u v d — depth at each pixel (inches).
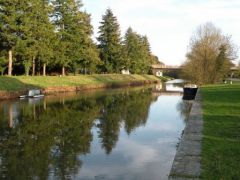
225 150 542.0
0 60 2082.9
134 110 1428.4
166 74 5861.2
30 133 906.7
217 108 1040.2
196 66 2738.7
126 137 885.8
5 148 746.2
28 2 1927.9
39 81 2156.7
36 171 598.2
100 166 632.4
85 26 2637.8
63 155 702.5
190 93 2011.6
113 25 3316.9
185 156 510.9
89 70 3243.1
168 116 1272.1
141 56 4192.9
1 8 1872.5
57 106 1473.9
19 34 1951.3
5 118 1127.6
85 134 912.3
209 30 2778.1
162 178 569.6
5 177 564.4
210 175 433.4
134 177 573.6
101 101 1736.0
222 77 2824.8
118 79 3393.2
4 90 1678.2
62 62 2470.5
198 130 695.7
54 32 2327.8
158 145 801.6
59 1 2476.6
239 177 425.4
